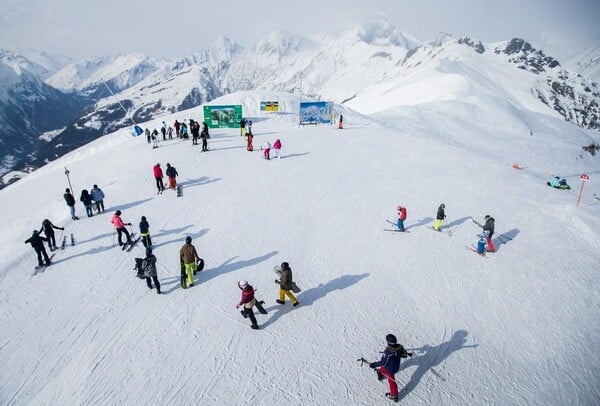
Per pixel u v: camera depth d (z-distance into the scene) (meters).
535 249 21.92
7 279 17.84
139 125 54.75
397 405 12.11
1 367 13.20
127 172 30.39
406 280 18.19
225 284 17.31
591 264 20.94
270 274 18.09
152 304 16.05
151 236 21.19
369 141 40.16
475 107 87.69
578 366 14.45
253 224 22.48
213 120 44.16
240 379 12.64
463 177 31.55
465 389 12.94
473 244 21.78
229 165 31.50
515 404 12.61
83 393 12.17
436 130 70.12
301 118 47.56
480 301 17.25
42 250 18.41
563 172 59.53
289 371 13.01
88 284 17.38
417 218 24.22
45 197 28.64
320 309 15.95
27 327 14.92
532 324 16.25
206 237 21.09
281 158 33.41
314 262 19.14
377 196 26.97
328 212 24.25
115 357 13.48
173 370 12.95
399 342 14.56
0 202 32.06
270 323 15.09
